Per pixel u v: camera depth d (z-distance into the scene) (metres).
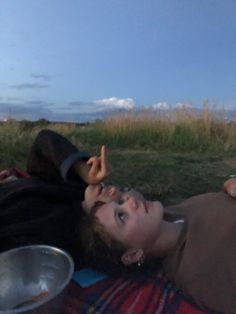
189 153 2.79
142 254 0.76
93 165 0.78
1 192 0.83
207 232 0.76
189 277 0.72
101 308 0.70
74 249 0.79
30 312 0.55
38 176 0.90
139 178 1.75
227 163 2.25
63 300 0.61
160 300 0.72
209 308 0.70
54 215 0.79
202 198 0.87
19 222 0.78
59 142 0.85
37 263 0.70
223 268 0.71
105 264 0.79
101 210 0.76
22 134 2.78
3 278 0.68
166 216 0.84
